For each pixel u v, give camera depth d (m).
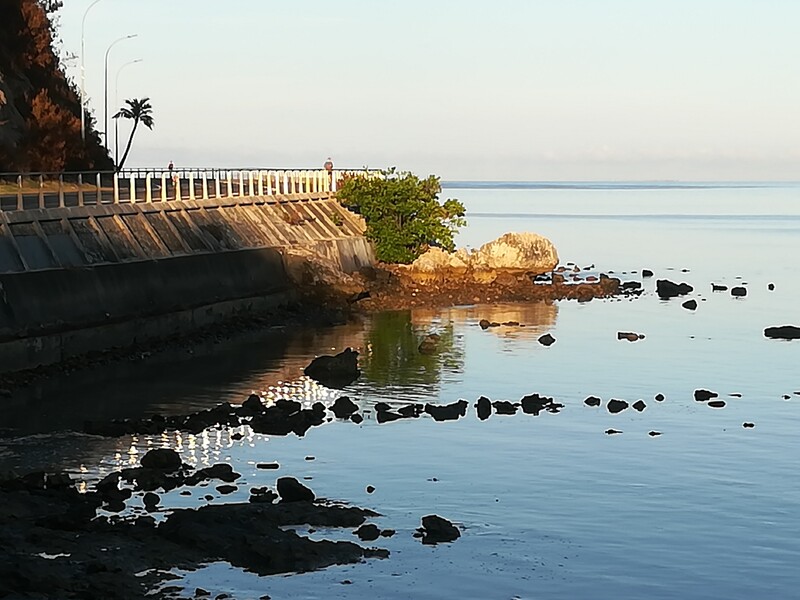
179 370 61.25
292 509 36.31
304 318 81.56
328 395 55.91
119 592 29.58
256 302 80.44
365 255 101.69
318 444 45.94
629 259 142.88
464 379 60.44
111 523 34.50
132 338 66.62
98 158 121.94
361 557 33.03
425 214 104.00
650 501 39.03
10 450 44.28
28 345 58.06
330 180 109.06
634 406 53.62
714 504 38.78
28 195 80.94
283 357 66.12
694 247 166.00
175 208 78.00
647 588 31.69
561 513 37.62
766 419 51.53
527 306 92.12
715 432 48.88
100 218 69.06
